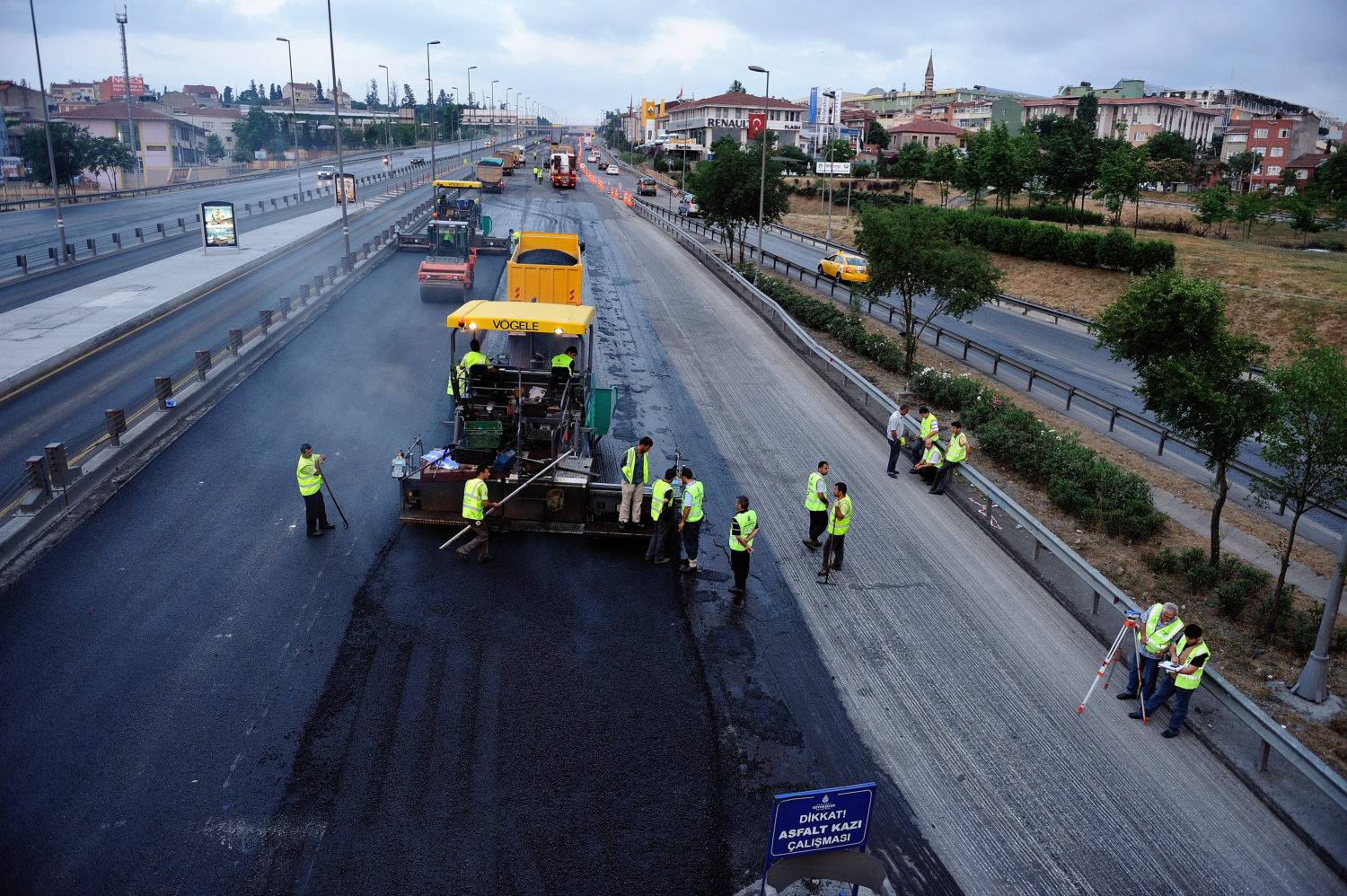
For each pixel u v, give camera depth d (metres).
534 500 14.16
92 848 7.93
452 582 12.88
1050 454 19.81
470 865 8.04
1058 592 13.92
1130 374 32.25
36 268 36.91
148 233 49.78
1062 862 8.60
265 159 128.50
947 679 11.55
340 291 32.19
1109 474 18.67
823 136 125.19
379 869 7.93
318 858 8.00
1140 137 136.00
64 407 19.55
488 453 14.18
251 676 10.41
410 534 14.24
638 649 11.63
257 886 7.68
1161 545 17.16
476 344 15.38
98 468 15.38
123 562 12.78
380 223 57.00
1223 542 18.02
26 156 71.00
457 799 8.80
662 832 8.62
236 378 21.59
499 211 62.00
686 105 144.62
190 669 10.46
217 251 42.00
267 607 11.86
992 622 13.06
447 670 10.81
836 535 13.85
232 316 28.70
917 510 17.16
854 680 11.39
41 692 9.87
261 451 17.23
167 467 16.22
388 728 9.73
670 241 52.72
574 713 10.24
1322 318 37.41
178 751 9.14
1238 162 102.12
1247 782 9.87
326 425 18.78
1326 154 112.06
